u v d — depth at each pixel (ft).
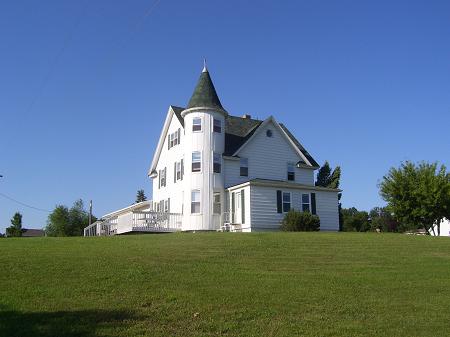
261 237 76.23
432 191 113.70
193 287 46.62
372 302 45.44
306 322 39.70
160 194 140.67
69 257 56.24
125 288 45.27
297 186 121.08
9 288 43.80
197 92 127.65
